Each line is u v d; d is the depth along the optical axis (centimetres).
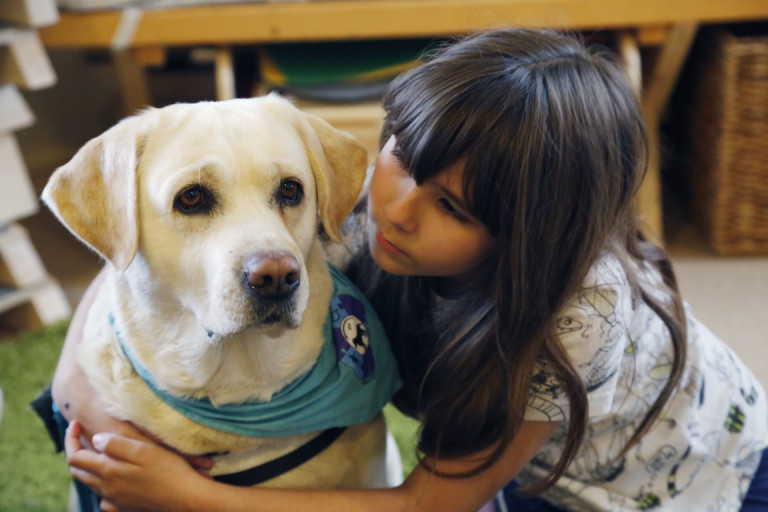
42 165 306
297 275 100
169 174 102
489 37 114
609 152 108
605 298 113
